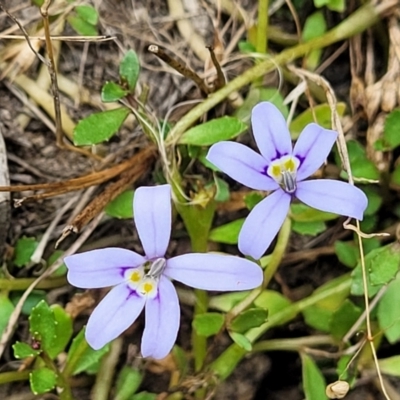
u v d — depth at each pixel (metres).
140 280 0.07
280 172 0.07
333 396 0.08
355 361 0.09
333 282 0.09
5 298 0.09
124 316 0.07
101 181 0.09
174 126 0.09
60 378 0.08
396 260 0.09
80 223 0.09
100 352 0.09
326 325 0.09
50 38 0.09
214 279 0.07
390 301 0.09
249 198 0.09
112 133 0.09
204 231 0.09
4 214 0.09
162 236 0.07
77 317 0.09
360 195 0.07
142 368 0.09
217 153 0.07
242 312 0.09
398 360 0.09
